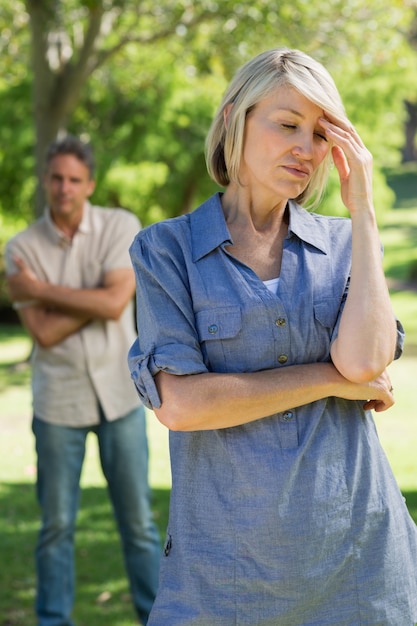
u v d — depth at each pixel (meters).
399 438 8.67
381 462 2.31
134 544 4.18
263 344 2.23
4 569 5.32
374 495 2.27
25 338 18.95
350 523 2.23
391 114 21.28
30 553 5.62
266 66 2.22
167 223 2.34
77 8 11.76
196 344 2.25
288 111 2.20
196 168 18.89
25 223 18.84
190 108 18.03
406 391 11.20
